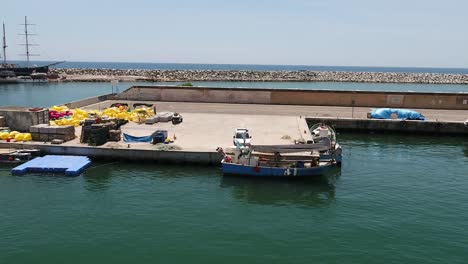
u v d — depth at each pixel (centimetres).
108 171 3016
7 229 2055
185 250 1862
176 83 12875
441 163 3388
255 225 2136
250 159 2898
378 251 1875
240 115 4794
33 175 2888
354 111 5241
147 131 3831
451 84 14325
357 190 2689
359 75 16362
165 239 1966
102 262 1762
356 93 5581
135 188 2666
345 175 3009
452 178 2970
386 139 4375
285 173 2861
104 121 3631
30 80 13188
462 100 5412
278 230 2081
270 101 5744
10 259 1778
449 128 4547
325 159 3105
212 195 2569
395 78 15425
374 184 2814
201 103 5750
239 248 1888
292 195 2592
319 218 2236
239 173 2908
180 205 2392
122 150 3209
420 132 4606
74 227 2083
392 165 3300
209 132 3838
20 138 3403
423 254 1853
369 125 4647
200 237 1992
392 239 1991
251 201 2480
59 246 1891
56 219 2177
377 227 2123
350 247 1908
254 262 1767
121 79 13462
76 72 16200
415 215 2281
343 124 4669
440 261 1795
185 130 3916
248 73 15512
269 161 2956
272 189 2695
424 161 3444
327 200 2506
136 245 1906
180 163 3175
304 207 2395
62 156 3212
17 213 2250
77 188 2650
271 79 14600
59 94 9431
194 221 2175
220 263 1755
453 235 2039
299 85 12825
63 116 4247
